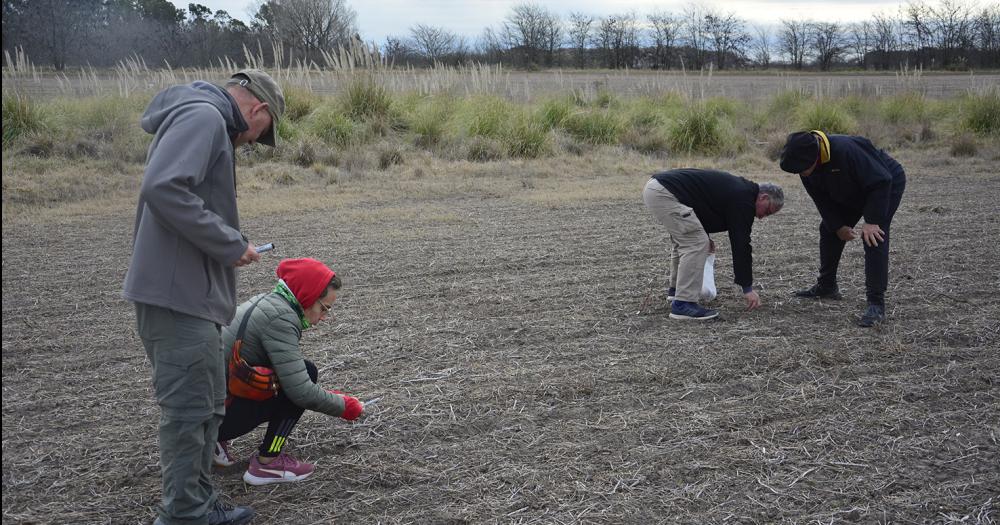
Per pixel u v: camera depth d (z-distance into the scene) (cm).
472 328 560
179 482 294
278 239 841
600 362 497
